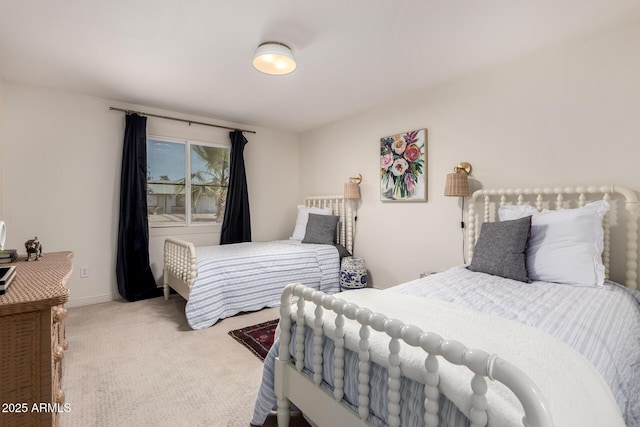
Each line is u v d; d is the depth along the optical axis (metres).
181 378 1.86
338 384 1.09
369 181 3.63
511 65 2.43
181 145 3.83
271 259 3.14
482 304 1.41
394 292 1.61
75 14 1.84
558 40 2.10
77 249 3.15
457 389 0.76
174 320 2.77
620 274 1.94
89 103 3.20
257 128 4.43
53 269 1.45
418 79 2.78
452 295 1.55
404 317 1.16
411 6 1.76
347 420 1.05
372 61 2.43
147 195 3.56
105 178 3.29
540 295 1.53
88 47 2.23
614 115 1.97
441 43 2.16
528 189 2.26
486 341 0.96
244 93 3.13
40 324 0.95
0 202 2.71
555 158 2.21
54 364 1.16
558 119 2.20
